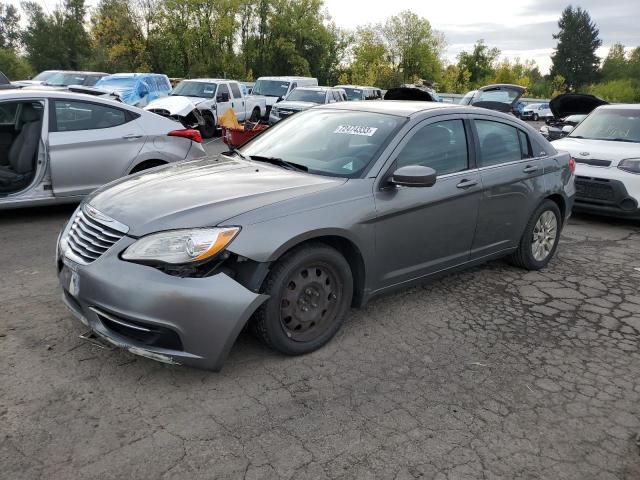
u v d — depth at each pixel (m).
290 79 22.20
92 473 2.37
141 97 17.70
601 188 7.33
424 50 62.53
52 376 3.08
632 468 2.59
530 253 5.18
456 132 4.37
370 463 2.52
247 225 3.03
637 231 7.25
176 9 43.19
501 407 3.03
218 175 3.71
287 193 3.35
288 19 50.84
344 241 3.56
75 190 6.28
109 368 3.19
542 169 5.05
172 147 7.03
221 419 2.79
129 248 2.96
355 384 3.18
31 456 2.45
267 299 3.12
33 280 4.48
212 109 17.27
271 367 3.30
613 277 5.29
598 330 4.10
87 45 42.00
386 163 3.77
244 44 49.34
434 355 3.58
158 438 2.61
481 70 80.19
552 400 3.13
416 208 3.86
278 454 2.55
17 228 6.06
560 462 2.61
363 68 58.06
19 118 6.18
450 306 4.39
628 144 7.79
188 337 2.89
